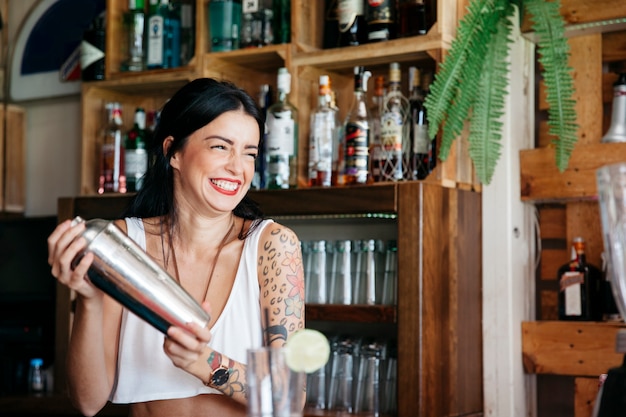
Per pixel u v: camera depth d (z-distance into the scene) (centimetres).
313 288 280
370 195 255
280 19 298
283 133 281
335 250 277
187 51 321
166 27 320
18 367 335
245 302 184
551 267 281
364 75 275
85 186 331
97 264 140
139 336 183
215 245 189
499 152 252
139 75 316
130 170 318
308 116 289
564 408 275
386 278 265
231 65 309
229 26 302
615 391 119
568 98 245
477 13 251
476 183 274
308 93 289
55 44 368
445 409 253
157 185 193
